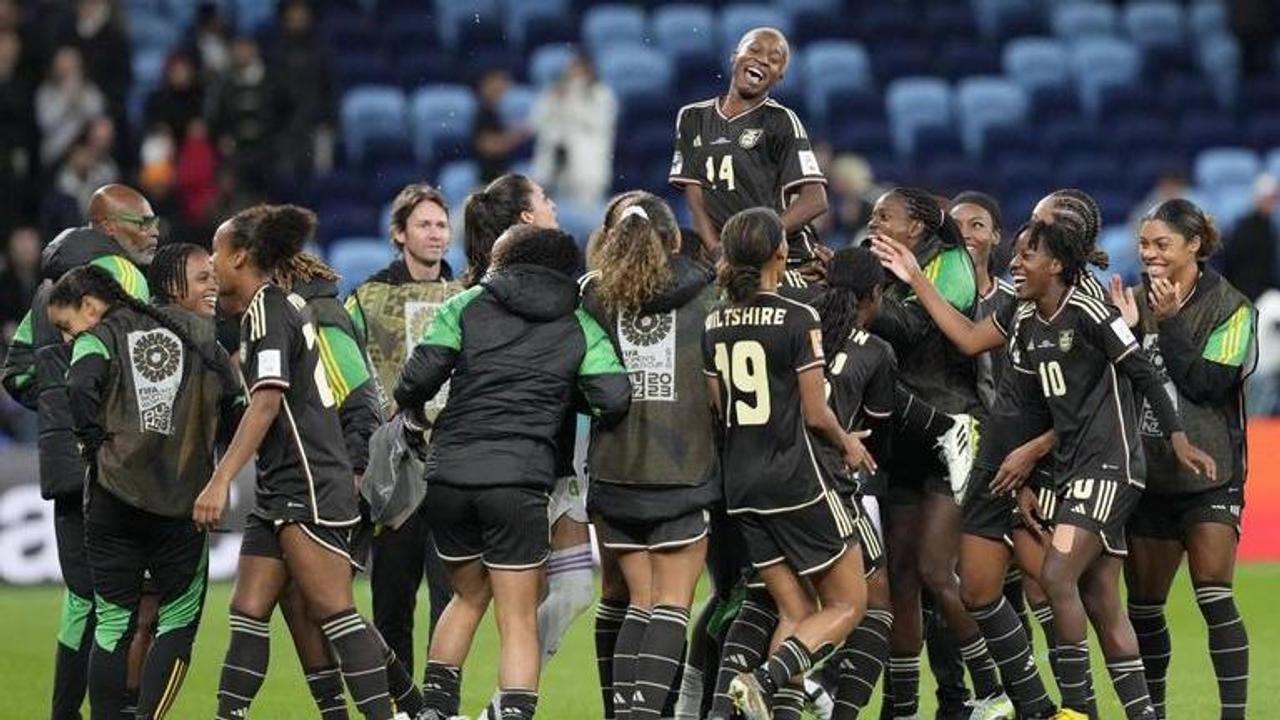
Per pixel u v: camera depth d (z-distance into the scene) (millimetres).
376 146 69875
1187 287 28438
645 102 72250
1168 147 74562
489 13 75625
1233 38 77000
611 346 26891
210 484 25422
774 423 26203
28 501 47750
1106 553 27188
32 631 40938
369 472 27750
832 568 26375
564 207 64938
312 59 65500
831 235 64812
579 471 31953
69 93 63219
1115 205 71750
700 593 43781
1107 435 27000
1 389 54375
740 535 28422
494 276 26734
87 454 27016
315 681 27516
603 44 75188
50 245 29641
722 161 30141
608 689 28688
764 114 30203
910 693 29219
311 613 26422
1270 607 42781
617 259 26656
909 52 76438
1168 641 29719
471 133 70312
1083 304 26891
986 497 28203
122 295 27266
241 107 63531
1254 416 56406
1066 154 73875
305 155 65062
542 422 26469
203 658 38000
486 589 27266
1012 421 27953
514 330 26531
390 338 30438
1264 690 33656
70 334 27500
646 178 70250
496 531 26312
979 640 29281
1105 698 33062
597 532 27500
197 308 27891
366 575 48469
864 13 78125
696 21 75375
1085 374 27000
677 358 26844
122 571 27188
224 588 46562
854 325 27703
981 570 28281
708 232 30266
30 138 62406
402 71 73688
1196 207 28562
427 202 30562
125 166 64438
